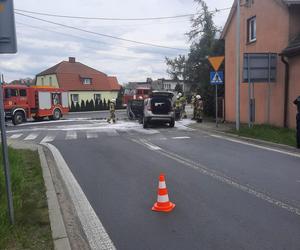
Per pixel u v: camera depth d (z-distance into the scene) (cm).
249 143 1509
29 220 588
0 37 527
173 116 2322
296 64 1727
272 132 1650
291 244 505
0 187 727
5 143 552
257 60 1784
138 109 3148
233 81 2416
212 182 853
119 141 1666
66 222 620
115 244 526
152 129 2225
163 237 543
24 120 3225
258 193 754
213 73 2014
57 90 3622
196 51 3825
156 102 2312
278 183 834
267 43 1988
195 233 553
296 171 958
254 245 504
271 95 1945
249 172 952
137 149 1403
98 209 682
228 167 1020
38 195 741
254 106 2128
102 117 3875
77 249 514
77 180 915
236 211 646
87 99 6850
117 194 777
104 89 7056
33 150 1413
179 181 869
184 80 4794
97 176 954
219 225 582
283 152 1266
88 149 1446
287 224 580
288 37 1803
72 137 1897
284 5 1806
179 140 1645
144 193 779
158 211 659
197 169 1001
